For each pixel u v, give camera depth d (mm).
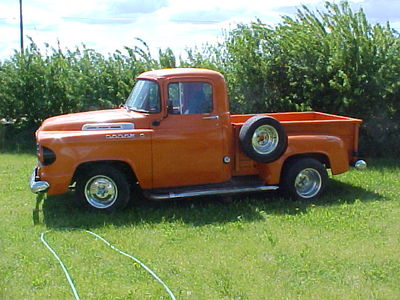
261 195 8453
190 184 7656
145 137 7312
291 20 12586
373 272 5332
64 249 6027
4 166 11383
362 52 11477
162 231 6688
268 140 7730
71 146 7062
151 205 7891
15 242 6266
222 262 5621
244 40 12531
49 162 7043
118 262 5641
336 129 8383
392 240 6309
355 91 11406
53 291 4930
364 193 8602
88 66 14062
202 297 4812
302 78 12172
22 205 7992
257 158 7621
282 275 5289
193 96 7520
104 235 6531
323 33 12188
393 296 4820
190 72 7543
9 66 14484
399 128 12016
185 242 6266
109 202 7465
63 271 5387
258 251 5945
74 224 6992
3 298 4777
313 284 5082
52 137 7055
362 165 8500
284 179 8055
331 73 11789
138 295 4840
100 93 13797
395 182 9383
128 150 7270
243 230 6707
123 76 13805
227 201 8102
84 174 7344
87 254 5863
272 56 12328
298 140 7996
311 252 5887
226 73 12836
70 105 14484
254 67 12328
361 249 5988
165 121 7418
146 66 13766
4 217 7348
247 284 5074
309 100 12062
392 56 11500
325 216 7277
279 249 6000
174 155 7469
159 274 5324
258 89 12438
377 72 11359
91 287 5008
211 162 7656
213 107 7605
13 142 14484
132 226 6895
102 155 7172
